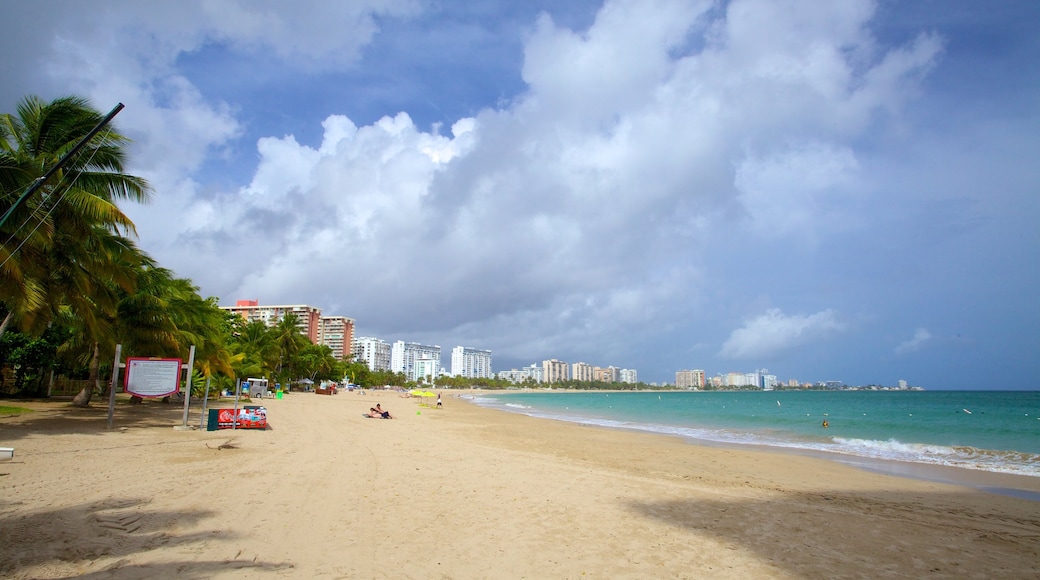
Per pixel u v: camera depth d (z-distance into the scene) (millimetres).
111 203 18344
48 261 17766
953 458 21016
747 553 7613
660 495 11438
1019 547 8531
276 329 76750
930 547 8328
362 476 11984
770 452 22328
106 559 6215
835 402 103688
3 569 5762
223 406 33562
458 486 11352
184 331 30969
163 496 9297
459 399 110812
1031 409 68875
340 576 6055
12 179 15203
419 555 6906
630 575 6535
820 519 9930
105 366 34625
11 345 31344
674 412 62375
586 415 54500
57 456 12688
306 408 38844
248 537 7273
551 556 7109
